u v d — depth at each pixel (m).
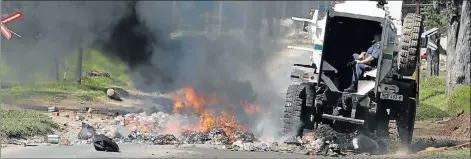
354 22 40.31
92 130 37.62
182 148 34.75
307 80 38.66
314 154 34.56
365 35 40.44
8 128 35.53
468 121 57.81
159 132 40.59
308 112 38.91
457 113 63.78
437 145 44.47
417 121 64.50
